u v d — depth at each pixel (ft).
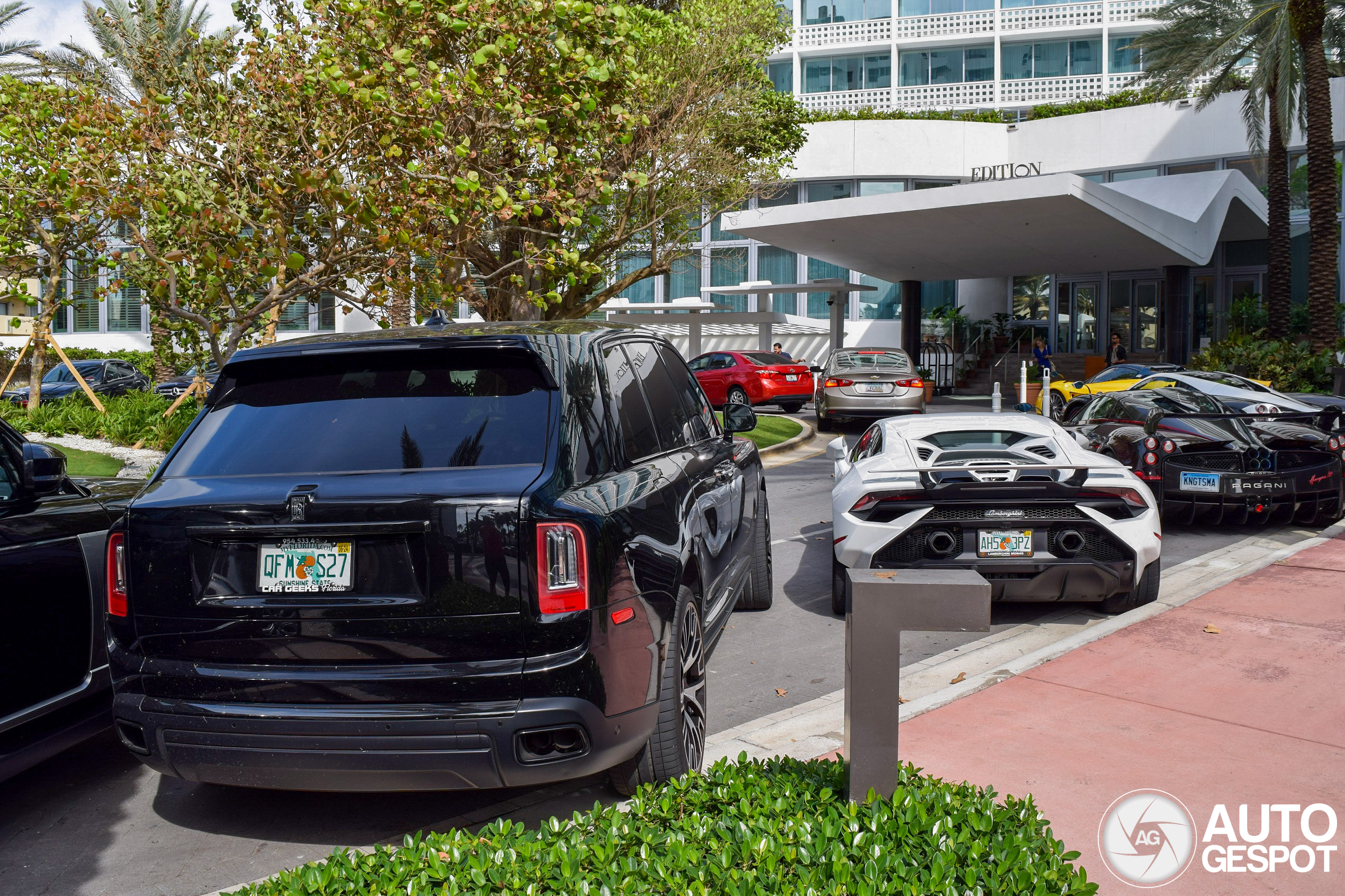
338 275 26.37
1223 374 38.81
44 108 26.08
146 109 25.58
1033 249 83.66
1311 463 28.02
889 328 107.34
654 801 9.46
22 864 11.32
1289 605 19.75
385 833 11.71
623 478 11.65
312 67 26.53
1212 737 13.30
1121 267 92.17
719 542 14.93
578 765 10.12
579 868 8.18
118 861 11.32
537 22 28.63
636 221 50.39
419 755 9.86
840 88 122.93
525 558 9.95
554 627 9.93
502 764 9.86
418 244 24.97
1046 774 12.23
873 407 58.13
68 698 12.78
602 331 13.41
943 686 15.94
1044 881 7.49
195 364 55.72
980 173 104.78
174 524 10.50
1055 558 18.16
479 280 30.94
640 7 43.60
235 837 11.78
